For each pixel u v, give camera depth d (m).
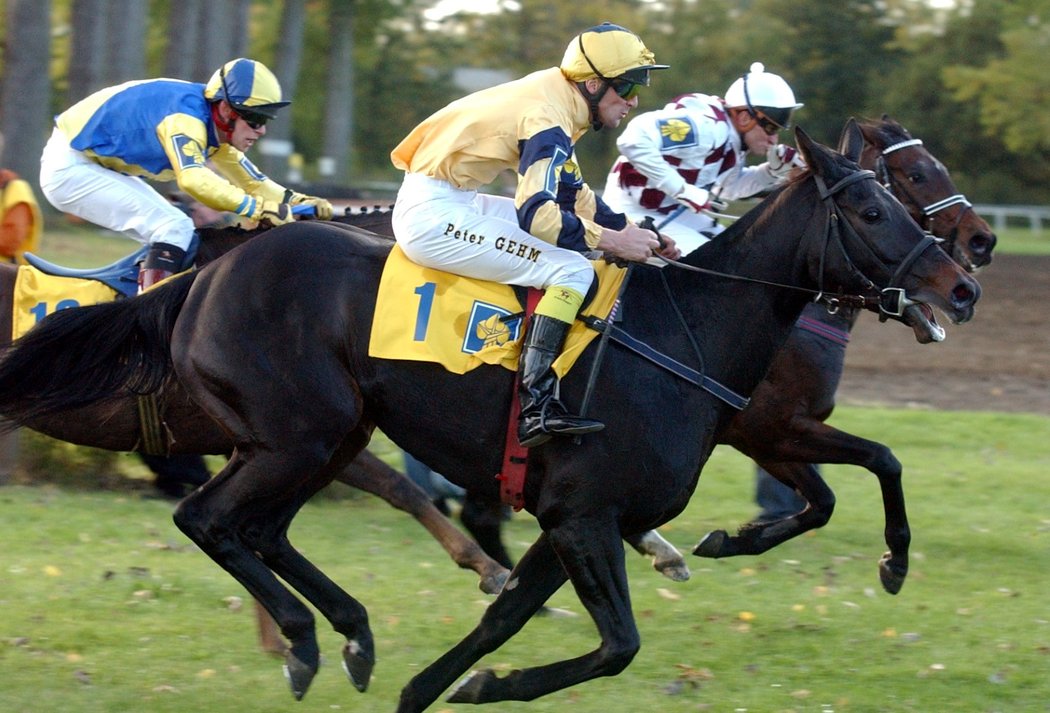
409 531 12.05
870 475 15.05
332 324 7.11
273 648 8.42
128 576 9.93
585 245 6.77
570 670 6.88
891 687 8.11
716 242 7.43
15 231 11.20
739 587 10.42
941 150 72.06
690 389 7.10
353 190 23.91
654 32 78.75
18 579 9.77
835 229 7.14
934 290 7.01
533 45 84.19
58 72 61.88
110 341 7.54
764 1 76.62
